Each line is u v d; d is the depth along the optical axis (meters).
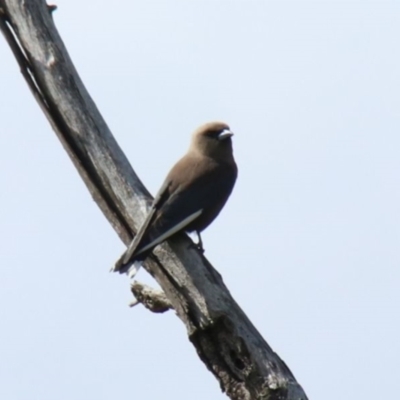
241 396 12.70
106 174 14.16
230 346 12.84
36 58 14.51
